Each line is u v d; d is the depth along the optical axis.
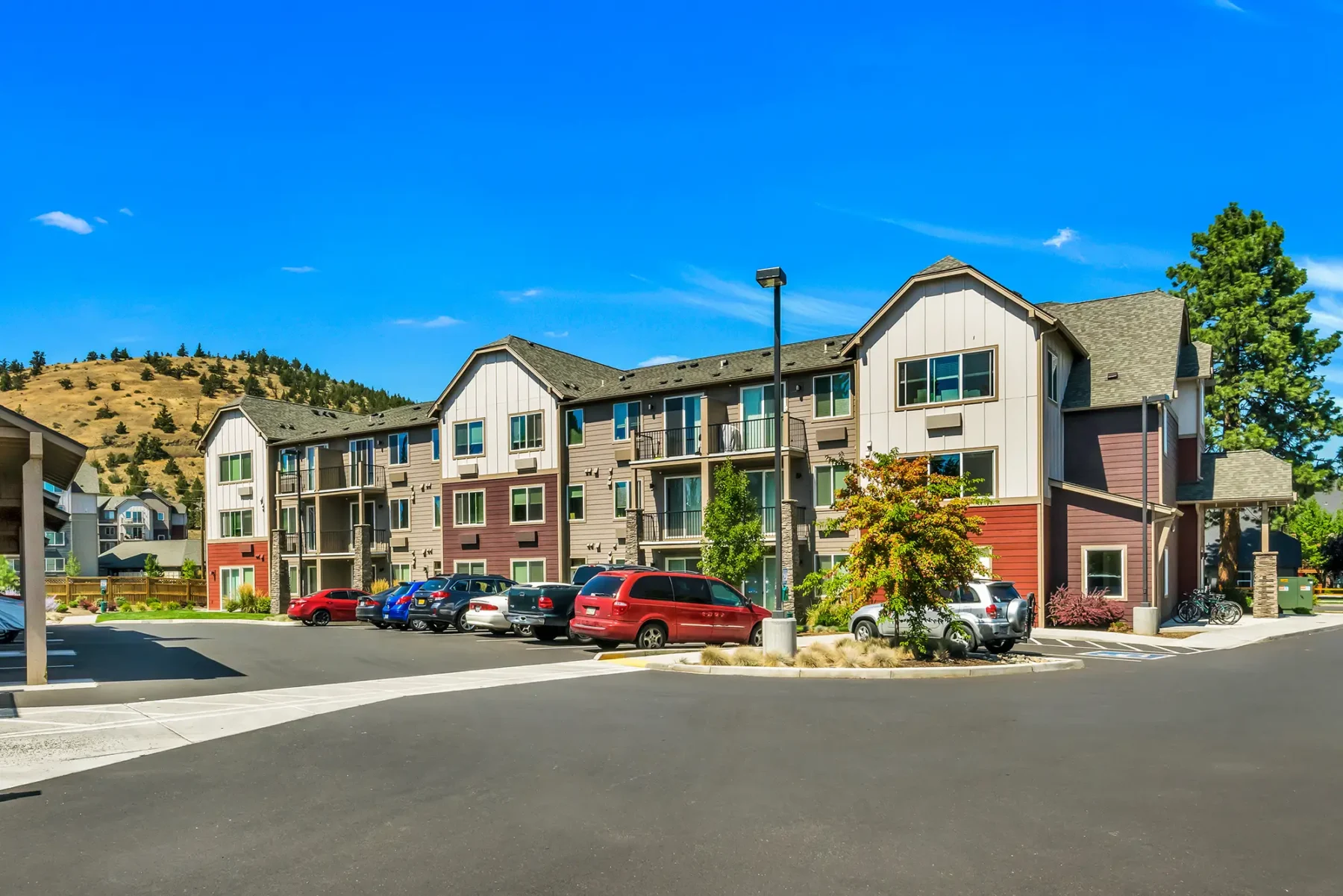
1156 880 5.77
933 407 30.62
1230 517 40.38
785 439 34.25
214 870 6.05
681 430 36.81
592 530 39.75
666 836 6.68
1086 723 11.21
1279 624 30.69
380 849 6.45
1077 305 35.94
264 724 11.28
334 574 49.75
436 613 30.22
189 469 178.38
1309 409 47.12
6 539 22.02
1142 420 29.69
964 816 7.16
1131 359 31.94
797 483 34.44
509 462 42.28
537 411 41.56
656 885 5.74
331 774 8.64
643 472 38.03
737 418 36.09
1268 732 10.59
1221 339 47.59
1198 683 15.41
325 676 16.56
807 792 7.88
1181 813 7.20
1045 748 9.70
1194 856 6.19
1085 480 31.06
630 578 21.73
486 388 43.44
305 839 6.69
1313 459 48.03
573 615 23.84
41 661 15.20
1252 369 48.12
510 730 10.75
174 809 7.50
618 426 39.28
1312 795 7.75
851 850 6.38
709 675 16.48
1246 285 47.50
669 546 36.00
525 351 42.22
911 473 18.91
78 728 10.97
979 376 29.88
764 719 11.46
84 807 7.60
